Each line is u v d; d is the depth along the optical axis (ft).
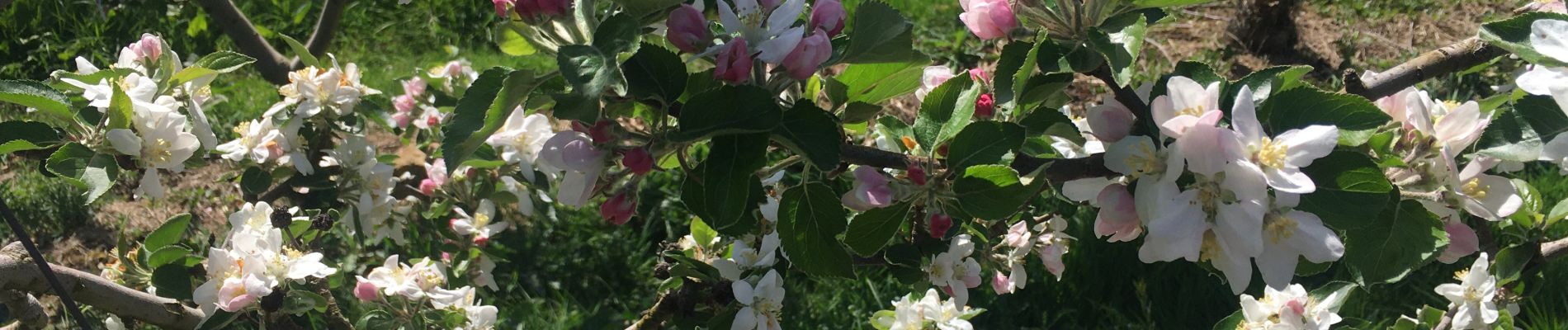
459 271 3.04
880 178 1.36
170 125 1.99
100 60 5.54
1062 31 1.42
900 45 1.34
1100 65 1.42
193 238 3.99
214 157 2.62
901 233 2.09
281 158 2.65
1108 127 1.36
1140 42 1.35
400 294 2.38
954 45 5.59
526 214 3.10
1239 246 1.14
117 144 1.87
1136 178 1.28
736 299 1.97
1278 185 1.12
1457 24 5.77
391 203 2.85
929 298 2.35
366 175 2.77
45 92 1.87
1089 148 2.12
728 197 1.12
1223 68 5.45
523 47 1.29
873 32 1.32
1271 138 1.26
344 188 2.78
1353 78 1.75
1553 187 3.96
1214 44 5.68
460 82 3.12
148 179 2.00
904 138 1.92
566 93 1.11
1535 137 1.33
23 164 4.46
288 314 2.19
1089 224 3.84
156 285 2.18
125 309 2.13
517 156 2.76
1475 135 1.39
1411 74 1.76
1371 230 1.33
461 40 6.32
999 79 1.45
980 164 1.33
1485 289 2.13
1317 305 2.12
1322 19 5.88
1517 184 2.05
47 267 1.86
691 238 2.50
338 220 2.92
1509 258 2.09
